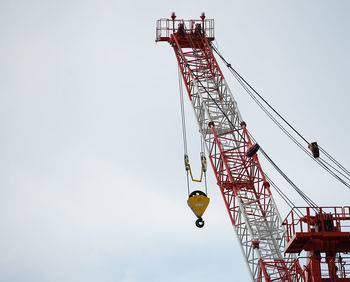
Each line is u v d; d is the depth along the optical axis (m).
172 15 103.94
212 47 101.31
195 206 77.88
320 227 65.62
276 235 86.38
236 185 90.00
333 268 64.06
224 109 95.50
